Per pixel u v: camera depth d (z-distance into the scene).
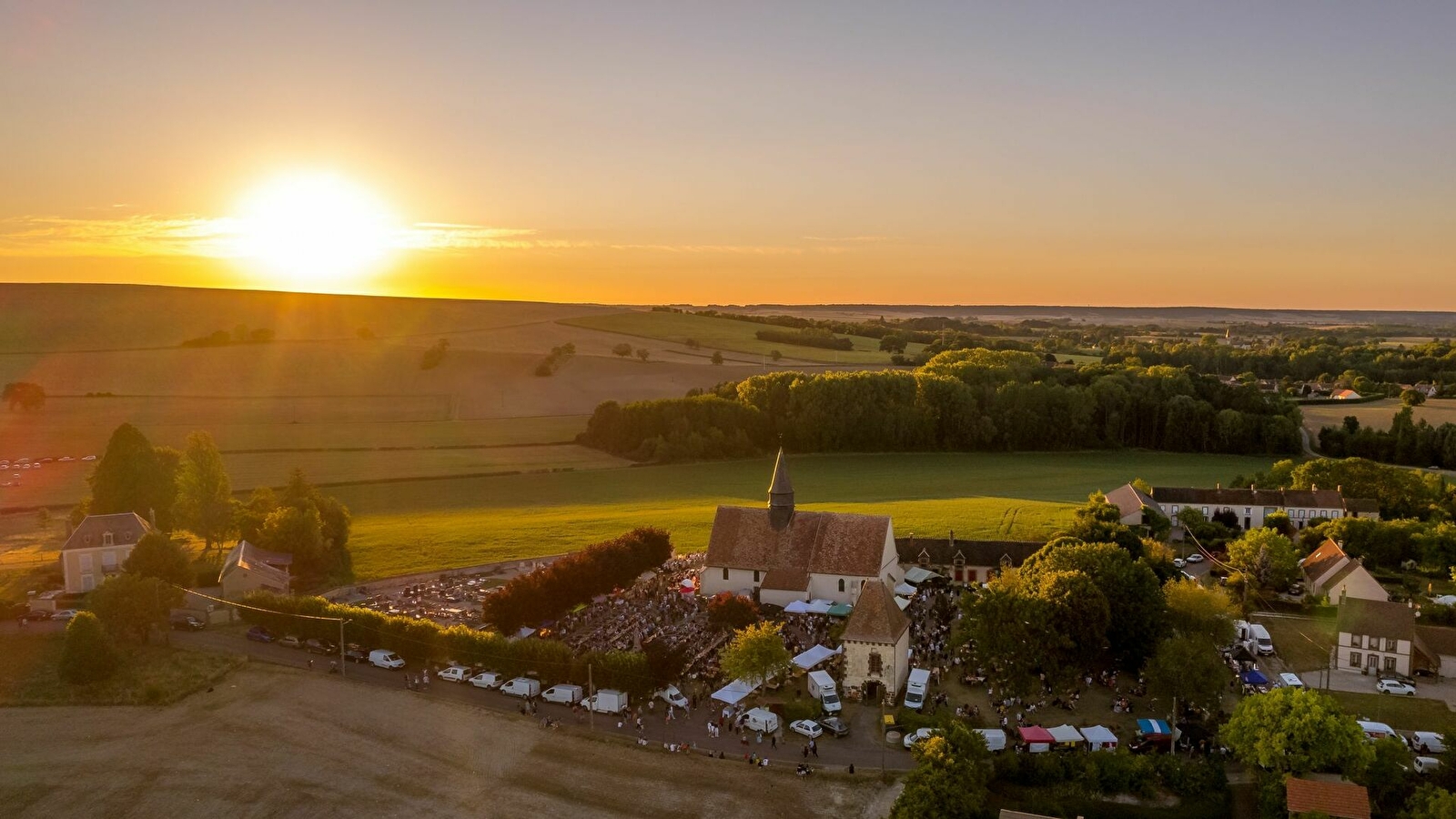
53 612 132.62
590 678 102.19
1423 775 86.06
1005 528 172.88
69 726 100.56
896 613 111.38
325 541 156.75
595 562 135.50
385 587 146.50
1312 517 180.25
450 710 104.69
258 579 137.00
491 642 112.06
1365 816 77.56
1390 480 187.75
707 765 92.88
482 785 89.19
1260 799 83.50
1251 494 186.25
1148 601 113.00
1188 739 95.81
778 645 105.06
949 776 80.00
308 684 110.94
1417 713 102.94
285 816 84.12
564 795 87.62
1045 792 87.00
